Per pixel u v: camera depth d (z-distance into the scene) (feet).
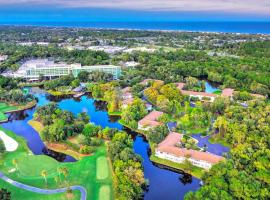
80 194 447.42
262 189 401.70
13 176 497.05
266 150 496.64
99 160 543.39
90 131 631.15
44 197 440.86
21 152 586.45
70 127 644.69
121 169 470.39
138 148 612.70
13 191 454.81
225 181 425.28
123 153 506.48
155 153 566.77
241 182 410.31
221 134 630.74
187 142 588.09
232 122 643.04
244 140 573.74
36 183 476.13
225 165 462.19
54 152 595.06
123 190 421.18
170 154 542.98
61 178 490.08
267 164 457.68
